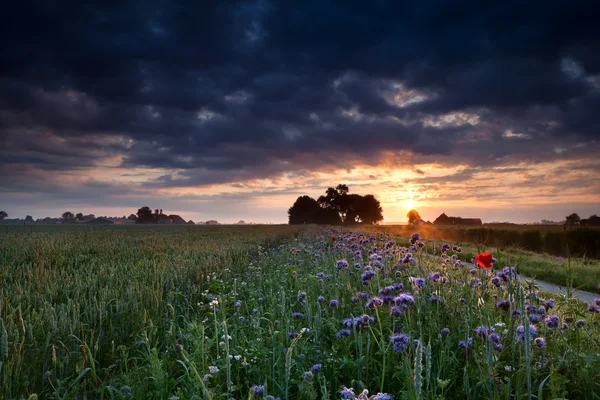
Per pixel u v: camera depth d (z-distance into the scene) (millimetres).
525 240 25391
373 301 3656
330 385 3082
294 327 4105
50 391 3547
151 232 36469
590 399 2770
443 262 5602
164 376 3215
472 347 3371
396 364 3199
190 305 6047
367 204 116688
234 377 3354
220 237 26172
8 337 3934
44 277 7277
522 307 2350
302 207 127562
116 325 5066
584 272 10906
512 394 2793
